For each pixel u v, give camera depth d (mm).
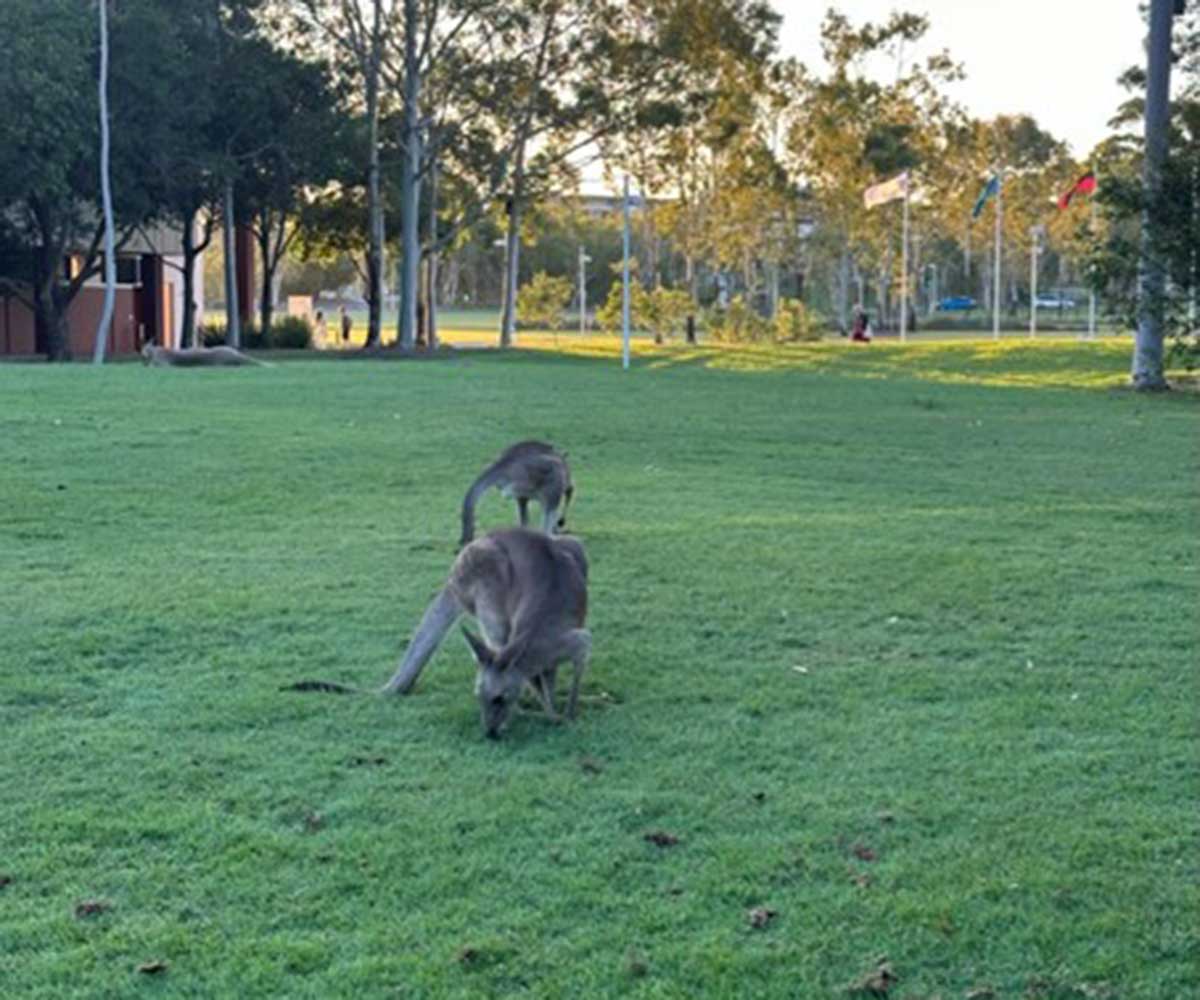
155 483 14797
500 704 6984
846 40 66062
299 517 12961
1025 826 5957
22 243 46969
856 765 6668
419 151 48906
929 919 5148
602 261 109875
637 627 9172
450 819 5988
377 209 50312
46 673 7934
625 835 5855
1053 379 35156
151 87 42938
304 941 4957
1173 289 30922
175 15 45625
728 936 5027
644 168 52438
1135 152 47625
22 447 17391
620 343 59219
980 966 4859
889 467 17406
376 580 10312
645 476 16047
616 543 11836
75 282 46250
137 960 4828
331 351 48562
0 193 40250
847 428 22094
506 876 5477
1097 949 4961
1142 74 34031
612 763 6691
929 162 71312
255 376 31016
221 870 5484
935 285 107000
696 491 14938
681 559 11195
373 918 5141
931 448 19578
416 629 8414
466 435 19562
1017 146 88000
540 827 5926
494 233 79938
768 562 11117
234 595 9773
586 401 25891
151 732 7000
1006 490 15492
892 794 6297
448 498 14102
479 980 4727
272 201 50531
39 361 44094
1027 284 105812
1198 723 7285
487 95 49344
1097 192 35094
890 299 94438
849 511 13719
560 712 7418
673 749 6887
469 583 7582
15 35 37344
